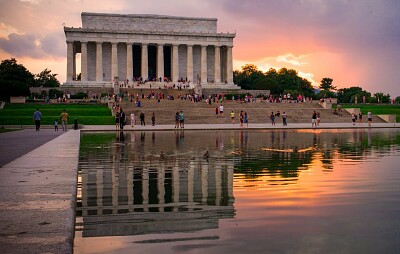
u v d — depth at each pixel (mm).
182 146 29984
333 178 16078
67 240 7203
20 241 7137
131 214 10836
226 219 10266
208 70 125000
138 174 17359
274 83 143750
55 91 104125
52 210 9227
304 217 10375
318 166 19562
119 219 10344
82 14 118062
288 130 52844
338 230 9297
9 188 11805
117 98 88312
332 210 11062
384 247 8188
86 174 17375
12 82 101875
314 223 9844
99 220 10266
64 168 16094
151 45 123250
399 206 11484
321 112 80188
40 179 13406
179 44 119312
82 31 113625
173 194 13297
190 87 116062
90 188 14359
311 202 11984
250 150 27047
